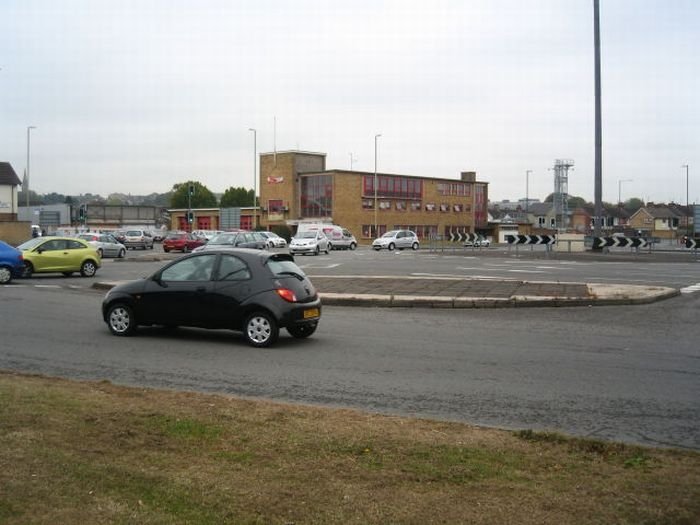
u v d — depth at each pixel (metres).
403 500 4.24
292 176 83.31
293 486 4.44
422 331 12.57
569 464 5.01
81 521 3.83
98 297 18.41
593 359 9.86
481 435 5.75
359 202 82.44
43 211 91.25
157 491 4.29
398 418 6.32
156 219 119.75
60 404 6.35
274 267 11.09
